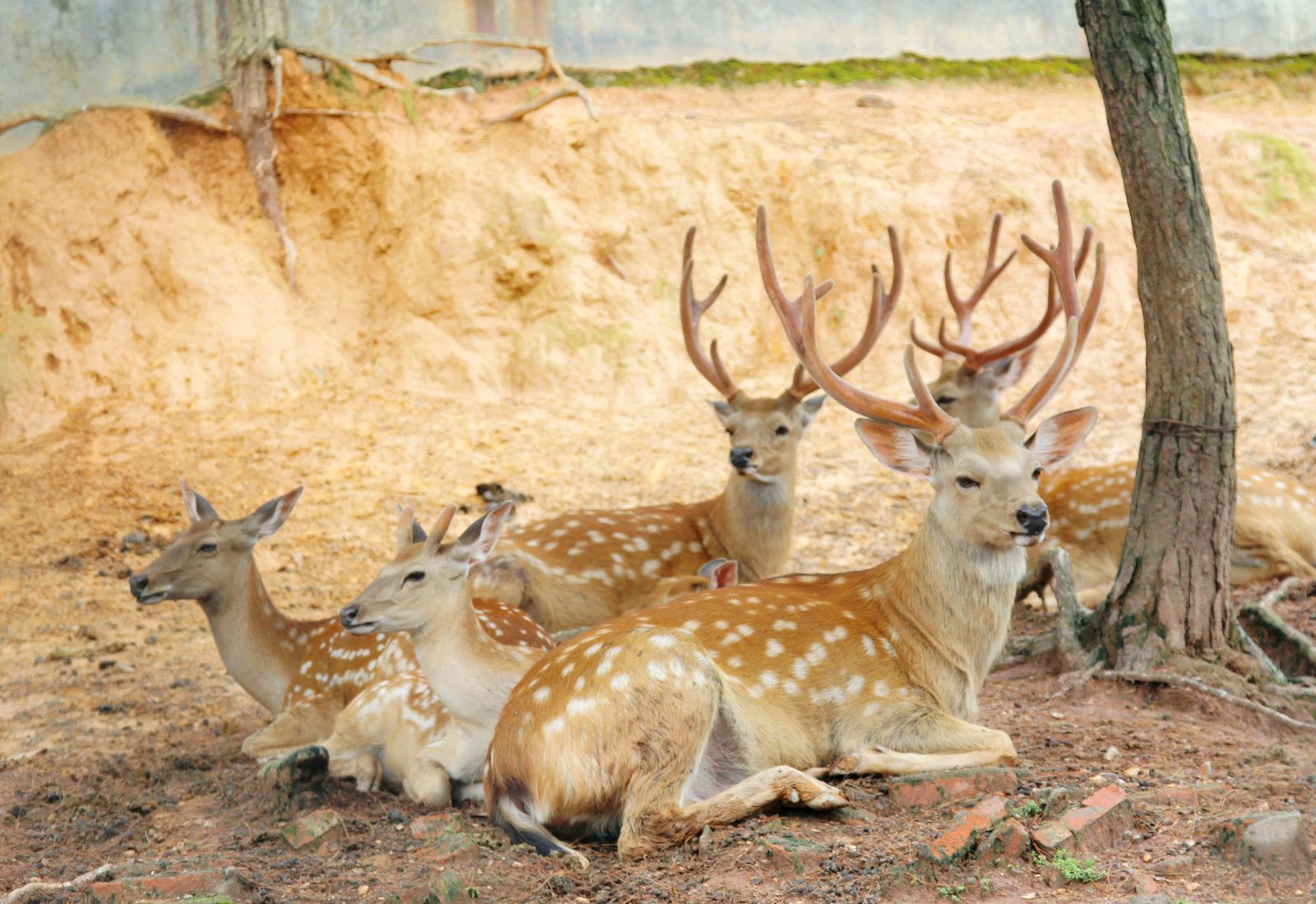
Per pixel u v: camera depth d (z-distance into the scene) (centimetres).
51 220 1440
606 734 504
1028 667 764
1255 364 1404
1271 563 884
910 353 594
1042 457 612
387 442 1327
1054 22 1848
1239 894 420
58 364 1399
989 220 1523
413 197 1516
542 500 1211
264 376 1419
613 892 450
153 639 967
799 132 1625
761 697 546
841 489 1237
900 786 518
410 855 519
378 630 594
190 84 1551
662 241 1525
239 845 562
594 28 1730
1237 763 578
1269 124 1744
